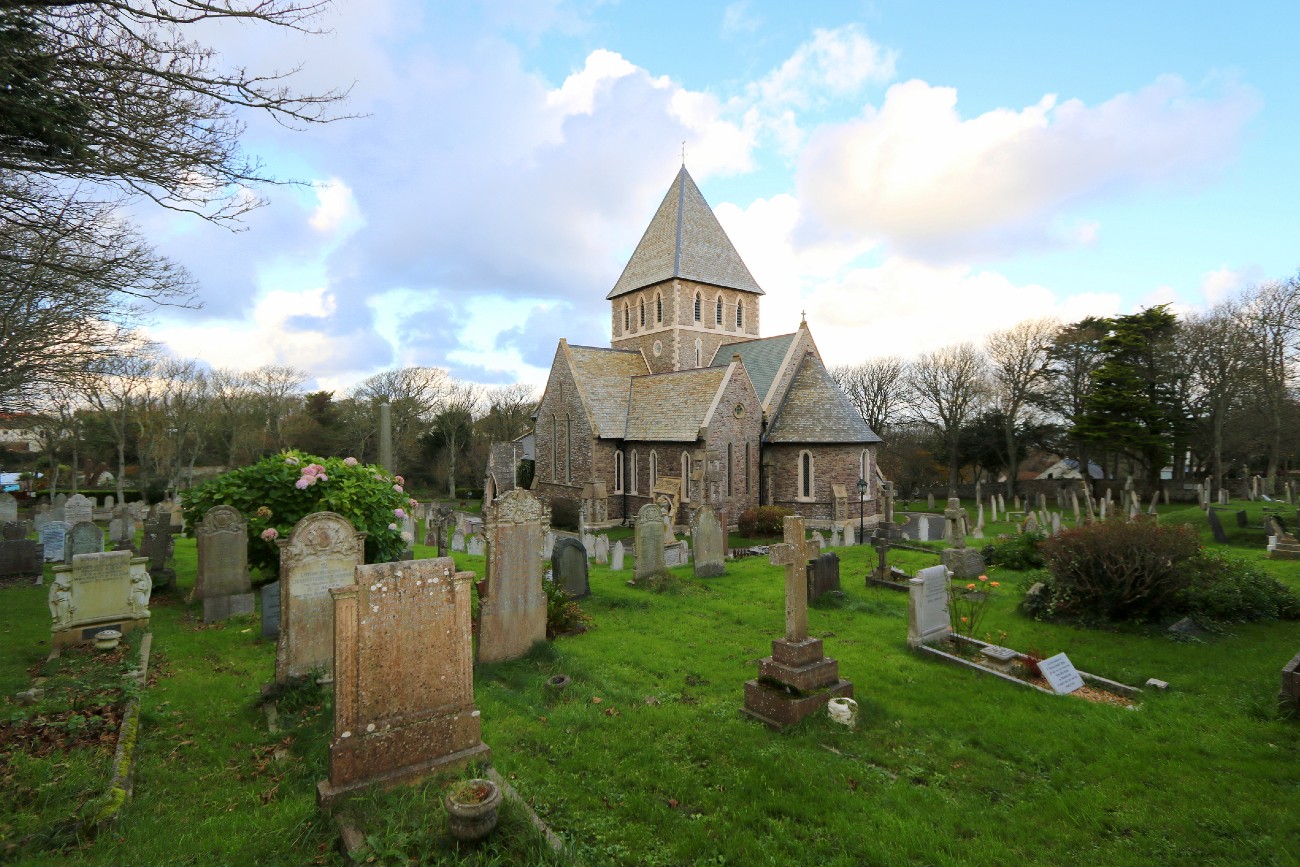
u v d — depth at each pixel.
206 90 6.76
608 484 34.34
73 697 7.37
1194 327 38.88
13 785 5.40
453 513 32.34
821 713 7.48
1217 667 9.12
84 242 9.27
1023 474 68.69
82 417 42.72
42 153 6.62
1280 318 34.81
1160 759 6.52
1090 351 46.97
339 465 13.55
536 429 40.25
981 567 16.48
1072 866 4.88
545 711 7.70
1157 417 38.72
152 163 6.95
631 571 18.09
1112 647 10.30
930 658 9.94
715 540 16.98
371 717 5.27
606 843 5.05
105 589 9.98
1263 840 5.07
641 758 6.50
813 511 31.33
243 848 4.72
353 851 4.37
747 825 5.40
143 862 4.50
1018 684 8.69
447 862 4.23
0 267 9.09
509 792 5.18
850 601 13.48
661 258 39.47
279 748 6.65
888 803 5.77
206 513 11.91
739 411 31.23
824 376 33.16
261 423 61.75
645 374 37.94
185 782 5.88
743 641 10.88
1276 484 38.38
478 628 9.45
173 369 46.62
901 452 56.62
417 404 63.75
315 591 8.25
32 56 5.93
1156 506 36.22
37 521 23.12
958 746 6.94
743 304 42.16
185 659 9.41
